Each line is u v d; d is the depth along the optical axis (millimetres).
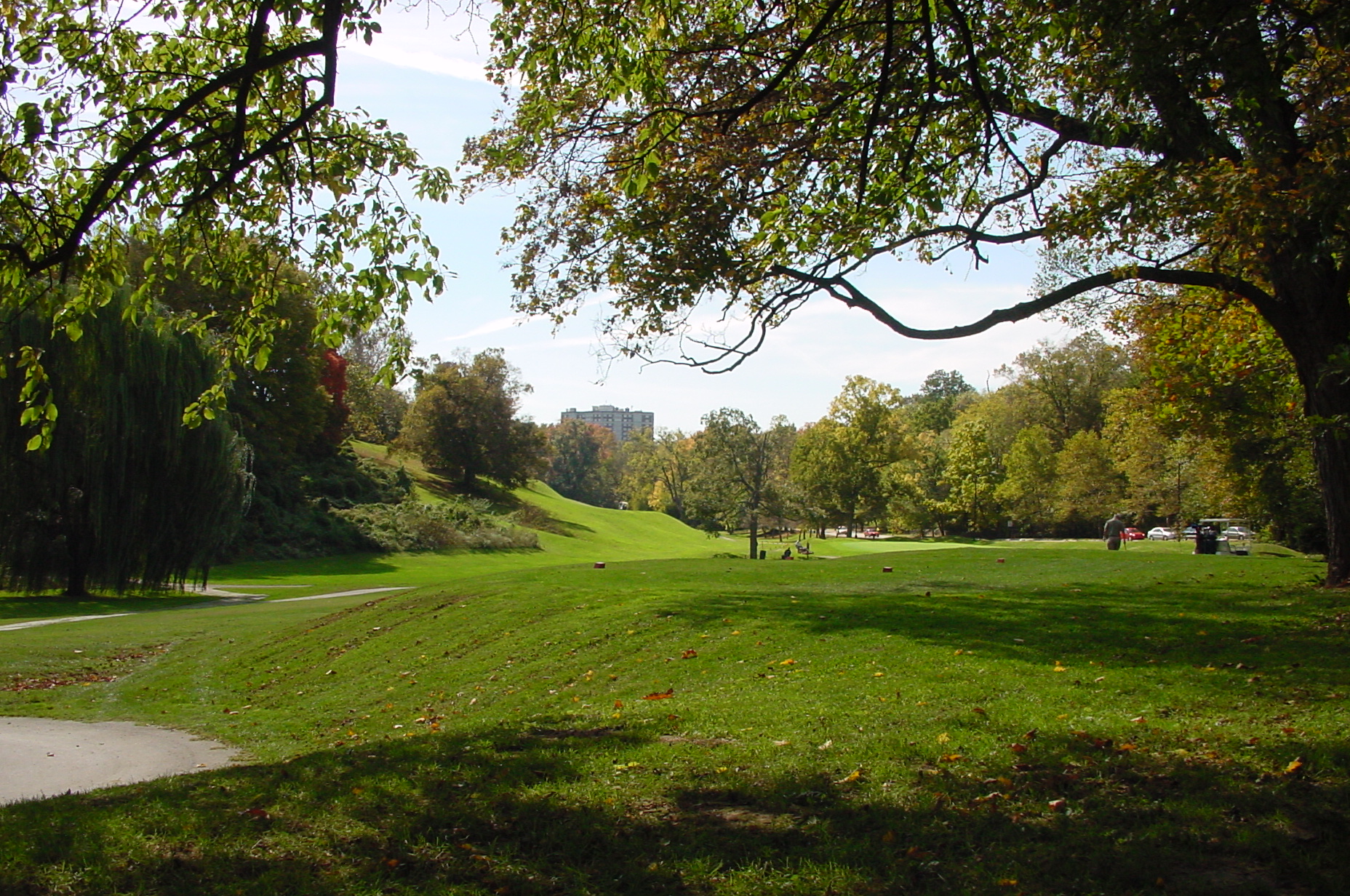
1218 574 20297
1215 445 32844
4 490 31297
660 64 11086
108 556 33344
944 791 6320
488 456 90250
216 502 35625
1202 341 20188
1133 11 9203
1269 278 15750
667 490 130250
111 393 32156
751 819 6047
